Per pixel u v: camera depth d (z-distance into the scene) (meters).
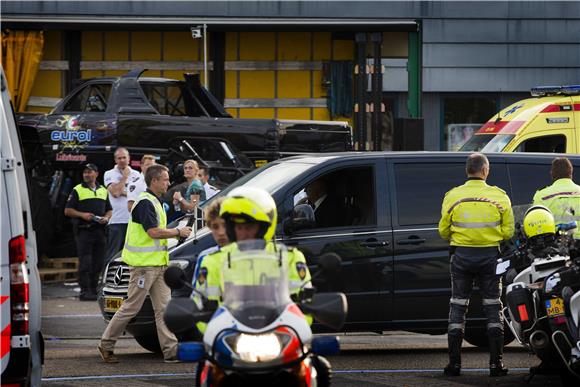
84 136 52.47
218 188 51.62
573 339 25.95
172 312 17.62
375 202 33.69
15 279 20.73
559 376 30.06
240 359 16.61
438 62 67.56
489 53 67.94
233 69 67.12
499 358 30.14
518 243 29.38
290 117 67.19
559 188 32.09
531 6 68.00
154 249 32.38
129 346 37.28
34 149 54.69
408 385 28.75
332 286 32.94
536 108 51.81
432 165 34.28
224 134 51.91
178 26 64.56
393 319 33.50
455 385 28.77
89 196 48.59
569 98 51.88
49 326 41.53
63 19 64.50
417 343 38.25
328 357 33.88
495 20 67.88
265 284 17.58
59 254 55.66
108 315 34.38
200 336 18.94
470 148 52.28
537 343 26.84
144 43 66.81
